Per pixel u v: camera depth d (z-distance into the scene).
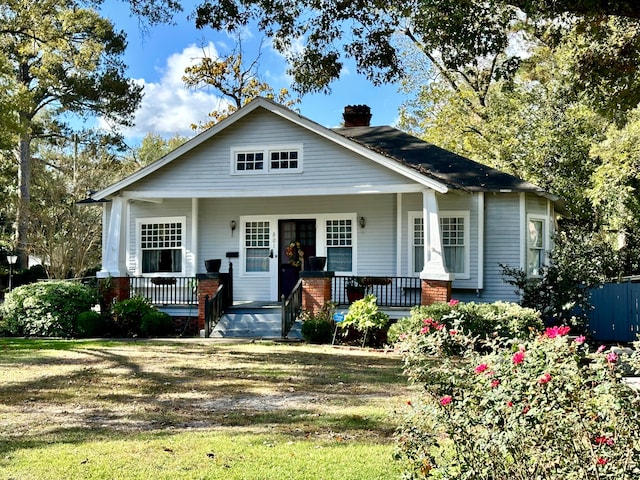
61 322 17.31
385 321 15.13
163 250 20.56
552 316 16.89
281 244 19.89
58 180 36.50
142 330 17.17
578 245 19.28
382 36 16.92
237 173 18.53
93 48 31.25
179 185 18.91
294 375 11.08
